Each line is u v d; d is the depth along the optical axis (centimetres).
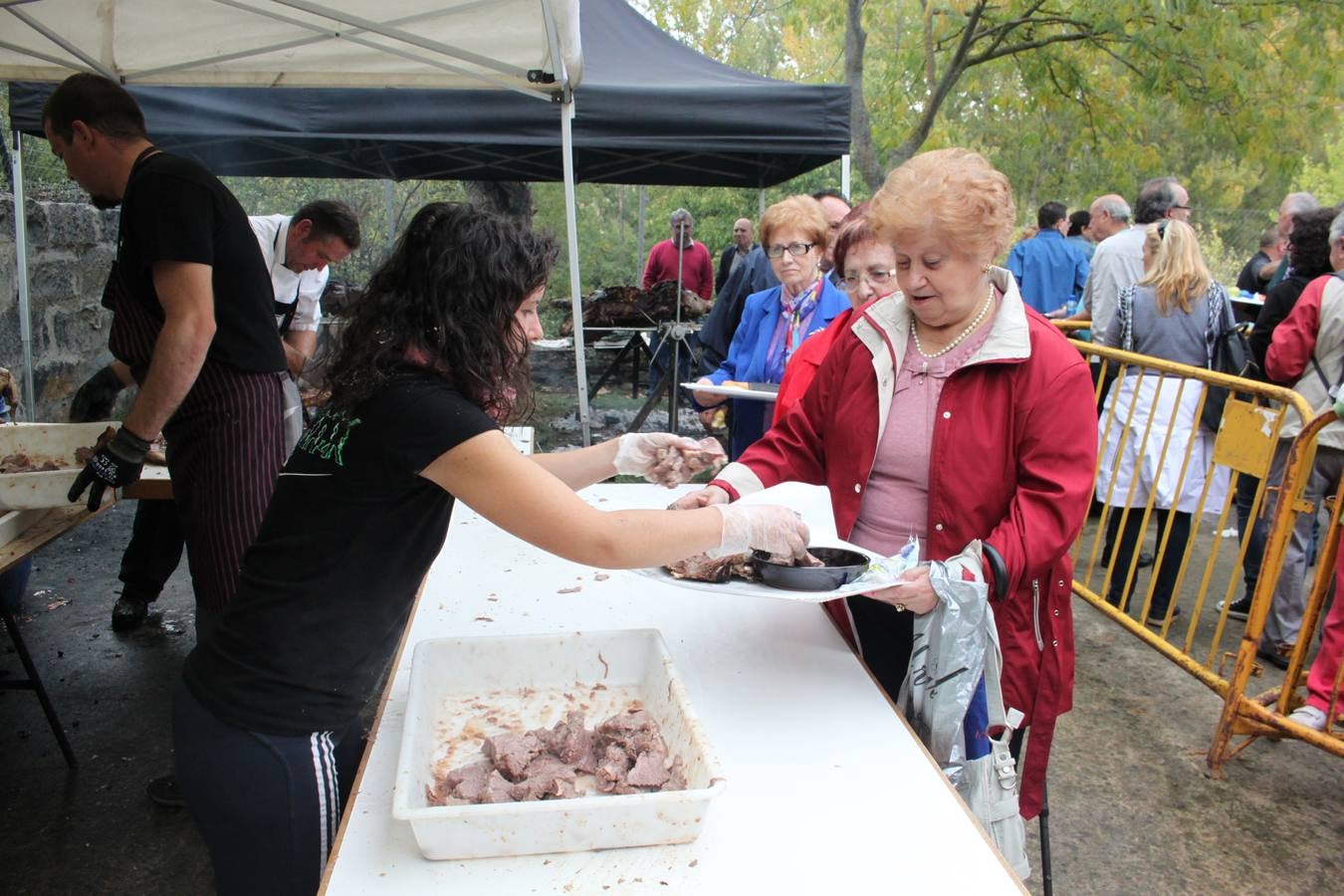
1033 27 1231
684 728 130
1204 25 1087
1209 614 423
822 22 1477
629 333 829
